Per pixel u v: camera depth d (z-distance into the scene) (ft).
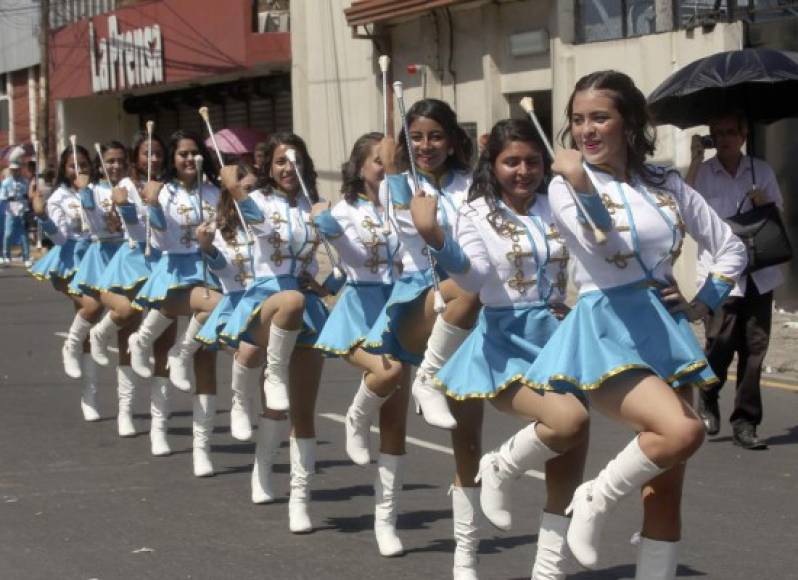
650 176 17.71
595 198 16.52
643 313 17.08
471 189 19.71
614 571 22.65
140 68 98.63
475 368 19.12
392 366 22.93
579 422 17.76
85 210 36.37
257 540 24.90
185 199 31.76
